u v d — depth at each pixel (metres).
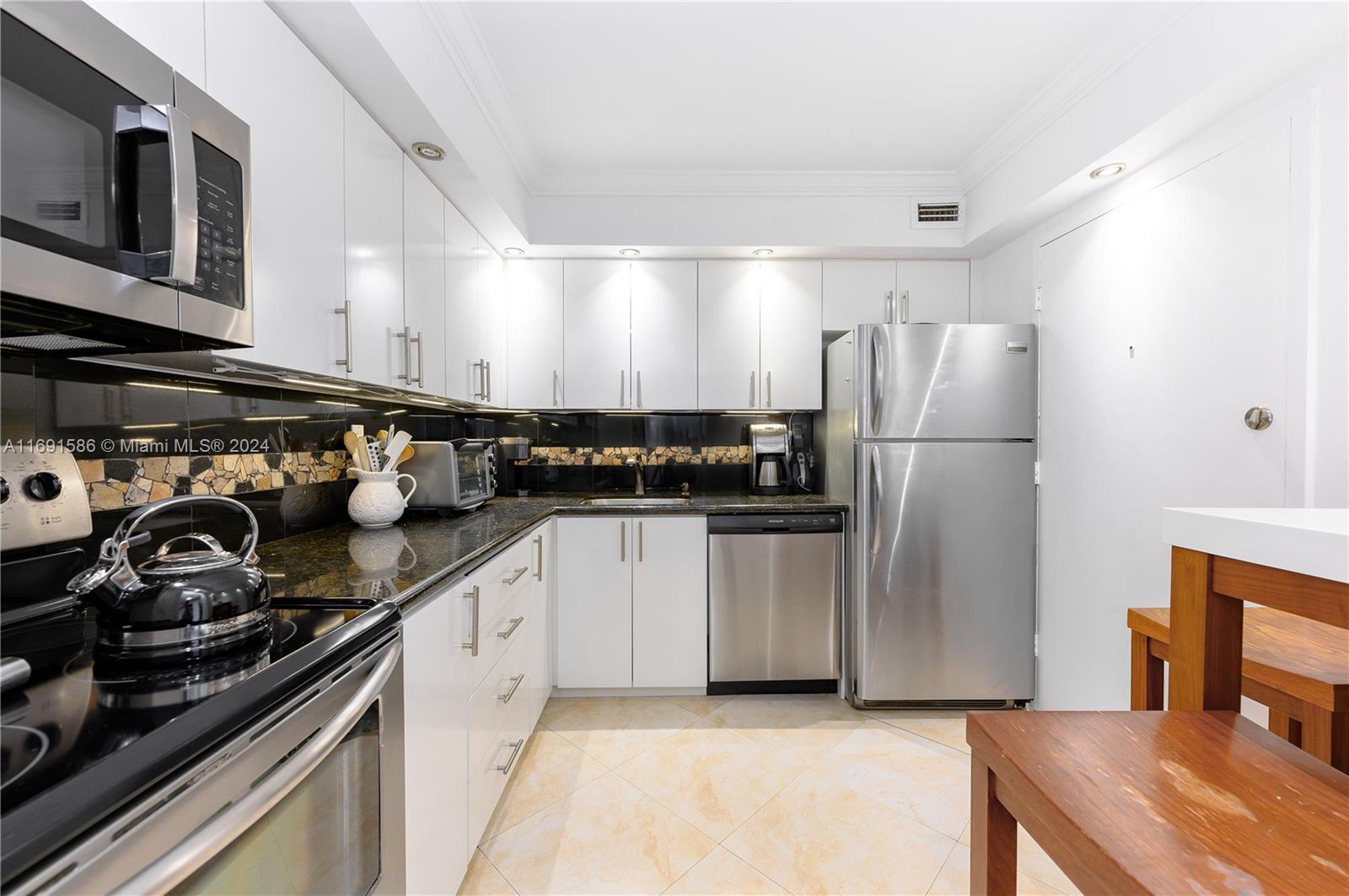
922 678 2.46
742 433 3.22
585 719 2.43
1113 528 2.04
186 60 0.93
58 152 0.67
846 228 2.71
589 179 2.63
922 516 2.45
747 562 2.61
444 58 1.64
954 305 2.88
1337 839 0.49
